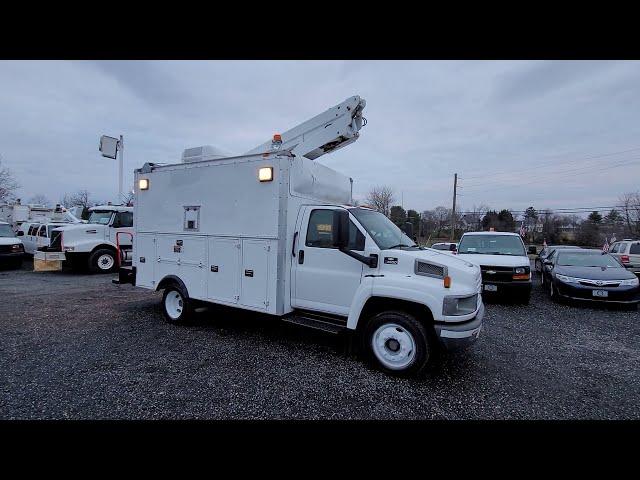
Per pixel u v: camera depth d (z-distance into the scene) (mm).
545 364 4613
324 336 5426
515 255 8984
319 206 4762
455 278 3994
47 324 5891
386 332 4109
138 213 6352
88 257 11859
